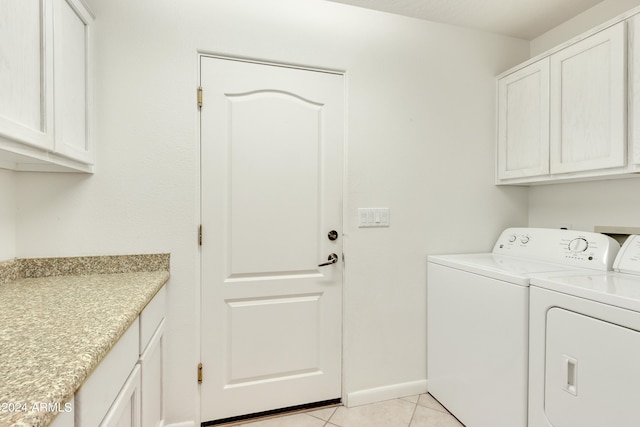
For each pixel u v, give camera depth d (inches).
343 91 70.7
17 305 37.3
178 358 60.3
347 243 70.6
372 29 71.9
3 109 31.5
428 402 72.0
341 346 71.1
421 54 75.7
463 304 63.9
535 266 60.6
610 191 66.8
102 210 56.7
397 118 74.0
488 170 81.3
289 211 67.4
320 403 69.6
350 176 70.8
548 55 66.3
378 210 72.7
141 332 42.4
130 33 57.6
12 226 52.2
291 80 67.2
